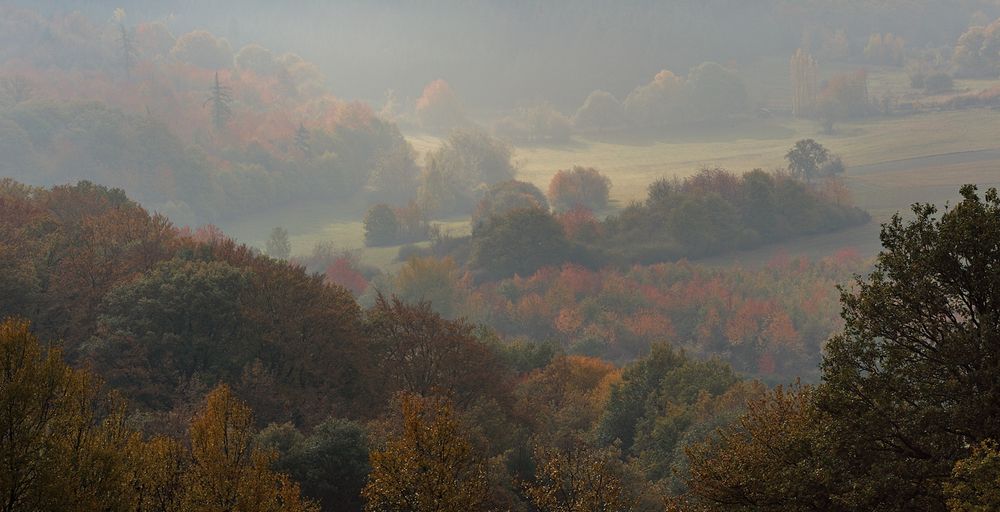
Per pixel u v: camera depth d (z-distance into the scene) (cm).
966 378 3425
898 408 3553
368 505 4369
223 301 9288
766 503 3644
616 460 7638
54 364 3547
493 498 6259
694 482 4119
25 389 3381
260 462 4078
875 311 3769
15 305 9288
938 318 3688
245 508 3938
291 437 6756
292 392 8969
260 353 9462
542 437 8956
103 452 3509
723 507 3841
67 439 3503
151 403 8550
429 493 4197
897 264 3753
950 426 3434
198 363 9200
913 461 3425
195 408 7381
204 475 3988
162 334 9188
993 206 3641
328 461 6419
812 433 3709
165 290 9244
